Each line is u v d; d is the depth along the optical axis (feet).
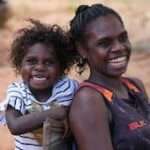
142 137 12.32
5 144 29.96
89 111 12.16
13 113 13.42
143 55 50.11
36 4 78.48
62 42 13.73
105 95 12.46
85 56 12.92
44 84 13.62
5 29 66.85
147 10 71.15
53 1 80.12
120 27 12.72
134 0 77.00
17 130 13.12
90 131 12.09
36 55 13.58
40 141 13.34
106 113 12.32
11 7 74.90
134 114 12.56
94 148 12.05
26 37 13.74
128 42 13.03
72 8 76.33
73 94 13.87
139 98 13.42
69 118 12.50
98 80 12.85
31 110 13.48
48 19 71.46
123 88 13.46
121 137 12.26
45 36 13.65
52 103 13.64
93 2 78.13
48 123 12.68
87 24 12.66
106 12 12.73
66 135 12.76
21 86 13.69
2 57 50.52
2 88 40.93
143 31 60.08
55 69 13.73
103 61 12.66
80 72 13.80
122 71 12.83
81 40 12.85
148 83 41.01
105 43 12.59
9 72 45.80
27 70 13.67
